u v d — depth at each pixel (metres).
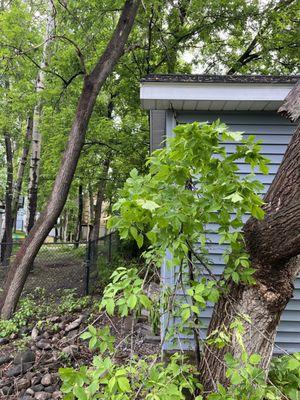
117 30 5.79
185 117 4.13
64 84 6.81
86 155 9.39
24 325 4.64
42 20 7.69
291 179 1.82
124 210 1.67
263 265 1.88
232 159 1.84
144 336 3.73
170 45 9.62
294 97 1.87
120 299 1.73
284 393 1.75
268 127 4.11
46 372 3.46
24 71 7.10
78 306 5.27
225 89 3.77
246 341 1.83
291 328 3.93
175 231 1.78
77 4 6.63
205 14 9.39
